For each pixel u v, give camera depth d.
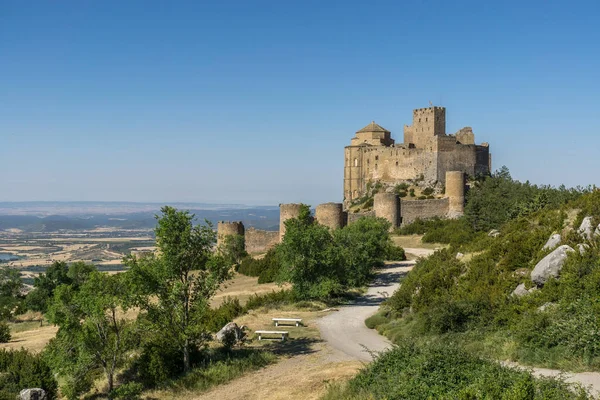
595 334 19.33
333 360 27.16
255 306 45.00
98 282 27.58
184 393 24.36
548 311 22.78
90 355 26.75
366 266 54.31
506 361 20.80
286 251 45.69
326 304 44.53
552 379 16.20
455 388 17.11
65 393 26.34
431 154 107.25
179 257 28.27
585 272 23.94
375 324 34.97
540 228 34.09
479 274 31.09
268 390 23.19
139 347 28.86
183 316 28.11
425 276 36.41
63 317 27.00
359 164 119.81
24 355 30.19
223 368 26.52
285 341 32.00
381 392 18.75
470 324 26.22
